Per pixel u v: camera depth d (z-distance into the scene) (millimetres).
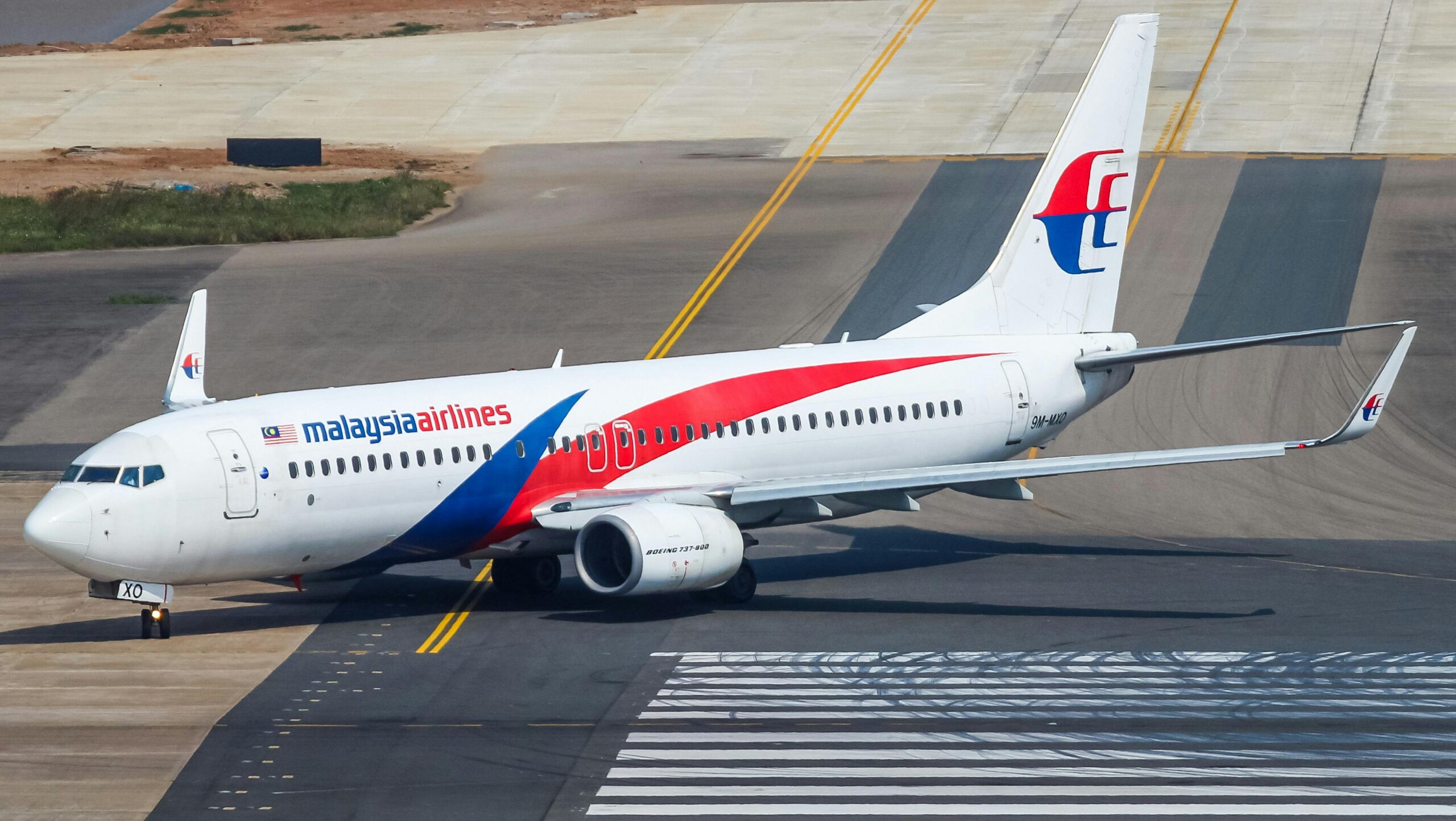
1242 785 95688
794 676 120312
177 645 130500
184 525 127125
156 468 127188
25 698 115312
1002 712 110938
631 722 109000
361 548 136625
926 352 164750
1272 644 129375
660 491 143875
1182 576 156875
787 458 154375
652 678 119812
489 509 140250
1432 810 91375
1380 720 108875
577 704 113250
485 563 167125
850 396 158250
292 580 139875
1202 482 198125
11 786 97062
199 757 102188
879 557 168500
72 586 153000
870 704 112812
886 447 159250
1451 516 184875
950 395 163000
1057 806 92125
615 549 140125
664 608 144375
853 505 154250
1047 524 184500
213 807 93500
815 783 96312
